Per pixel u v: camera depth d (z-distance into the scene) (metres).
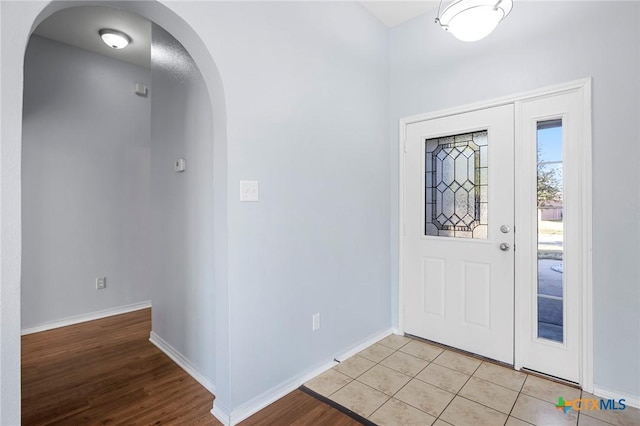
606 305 1.98
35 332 3.09
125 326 3.26
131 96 3.79
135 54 3.54
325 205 2.34
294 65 2.09
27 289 3.08
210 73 1.76
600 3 1.99
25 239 3.07
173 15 1.58
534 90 2.23
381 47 2.89
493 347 2.43
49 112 3.21
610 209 1.96
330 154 2.37
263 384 1.93
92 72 3.48
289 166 2.07
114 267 3.65
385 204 2.94
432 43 2.73
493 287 2.43
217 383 1.86
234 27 1.77
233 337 1.78
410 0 2.59
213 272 2.10
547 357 2.21
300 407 1.89
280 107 2.01
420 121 2.81
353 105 2.58
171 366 2.42
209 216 2.14
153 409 1.90
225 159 1.75
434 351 2.60
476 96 2.50
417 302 2.86
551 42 2.17
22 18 1.19
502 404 1.91
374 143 2.81
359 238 2.65
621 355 1.93
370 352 2.58
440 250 2.71
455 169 2.64
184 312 2.42
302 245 2.17
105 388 2.12
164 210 2.69
